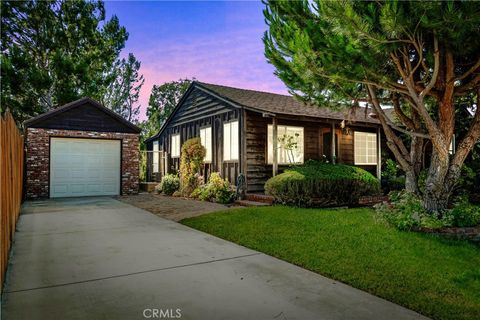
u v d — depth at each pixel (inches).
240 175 423.5
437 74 219.0
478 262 164.9
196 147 488.1
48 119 473.1
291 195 335.9
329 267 158.6
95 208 366.6
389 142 284.5
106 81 818.2
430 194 245.0
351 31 187.9
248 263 166.7
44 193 467.2
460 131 418.9
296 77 286.7
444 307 116.3
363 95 296.7
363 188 348.8
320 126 512.1
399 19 176.1
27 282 138.6
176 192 511.2
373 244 196.2
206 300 121.0
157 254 182.4
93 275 147.6
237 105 441.7
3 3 636.7
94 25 763.4
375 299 123.3
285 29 256.2
